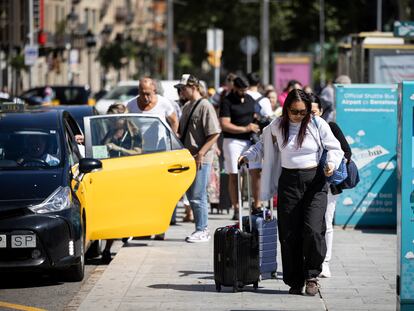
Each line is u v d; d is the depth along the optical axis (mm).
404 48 37875
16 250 17344
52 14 115250
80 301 16656
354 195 24516
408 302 13188
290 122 16016
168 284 17281
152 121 20531
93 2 135750
